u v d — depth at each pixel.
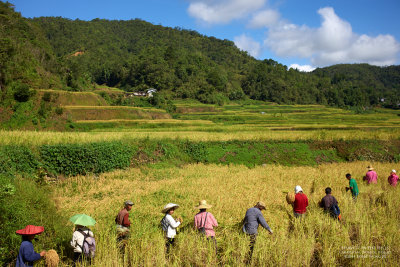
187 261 5.99
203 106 114.06
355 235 7.46
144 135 30.14
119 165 20.95
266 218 8.68
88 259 5.93
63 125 51.03
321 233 7.30
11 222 6.43
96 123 53.78
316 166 27.14
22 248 5.14
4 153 15.03
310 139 32.22
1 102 49.00
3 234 6.12
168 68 165.75
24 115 49.06
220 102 144.00
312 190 12.96
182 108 110.19
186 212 9.95
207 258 6.04
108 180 17.17
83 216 5.95
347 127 49.22
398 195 10.27
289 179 17.25
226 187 14.45
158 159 24.64
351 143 31.92
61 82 82.12
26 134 20.55
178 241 6.75
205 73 182.75
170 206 6.96
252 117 86.31
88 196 13.44
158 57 175.88
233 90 181.38
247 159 28.44
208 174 20.23
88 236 5.91
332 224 7.55
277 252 6.16
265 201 10.95
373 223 7.60
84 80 109.25
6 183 7.62
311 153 30.39
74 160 17.88
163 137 29.03
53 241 6.81
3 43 60.06
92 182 16.31
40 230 5.36
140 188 15.09
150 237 7.24
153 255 6.09
